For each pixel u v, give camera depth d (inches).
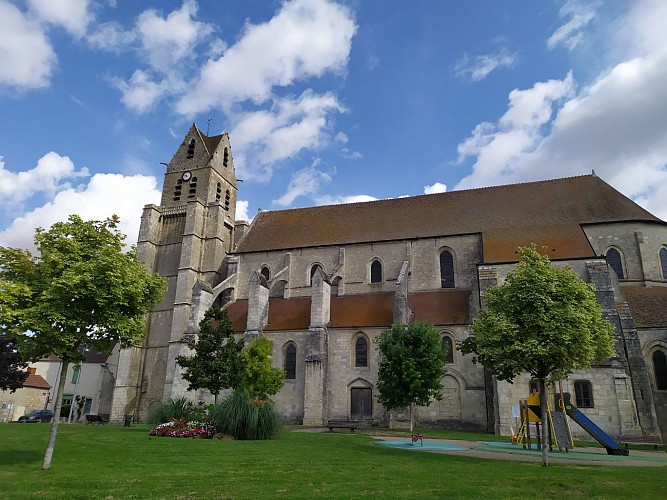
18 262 680.4
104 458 772.0
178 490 539.5
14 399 2559.1
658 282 1781.5
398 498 512.1
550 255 1721.2
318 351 1800.0
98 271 689.0
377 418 1720.0
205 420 1205.7
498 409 1503.4
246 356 1631.4
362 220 2292.1
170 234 2529.5
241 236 2532.0
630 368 1489.9
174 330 2250.2
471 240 2014.0
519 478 651.5
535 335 837.2
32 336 678.5
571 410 1186.6
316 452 894.4
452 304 1844.2
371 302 1955.0
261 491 539.2
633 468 792.9
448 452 997.8
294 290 2199.8
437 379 1505.9
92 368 2992.1
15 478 594.2
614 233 1850.4
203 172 2576.3
